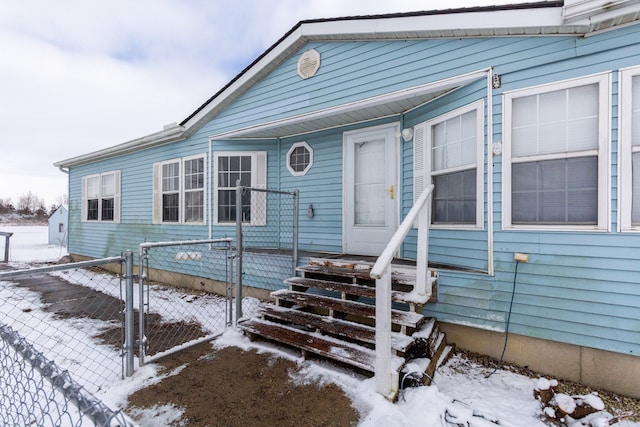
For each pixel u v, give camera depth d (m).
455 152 3.48
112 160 8.48
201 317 4.41
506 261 2.96
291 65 4.88
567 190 2.73
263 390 2.21
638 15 2.42
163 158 7.03
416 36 3.65
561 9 2.69
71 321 4.23
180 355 2.75
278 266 4.70
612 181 2.54
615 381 2.54
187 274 6.38
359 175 4.80
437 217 3.73
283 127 5.07
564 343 2.74
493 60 3.12
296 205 4.20
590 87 2.66
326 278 3.84
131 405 2.03
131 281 2.44
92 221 9.19
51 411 2.20
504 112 3.02
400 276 3.18
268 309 3.34
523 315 2.87
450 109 3.53
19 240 20.08
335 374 2.38
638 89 2.49
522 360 2.92
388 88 3.90
